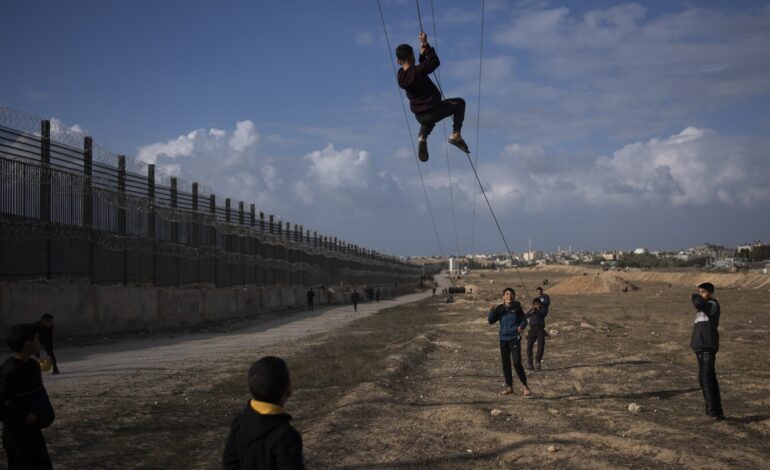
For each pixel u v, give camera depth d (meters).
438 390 13.73
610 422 10.13
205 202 36.97
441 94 6.90
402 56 6.78
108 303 25.75
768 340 23.61
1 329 19.81
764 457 7.94
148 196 29.61
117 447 8.86
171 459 8.30
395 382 14.62
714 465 7.57
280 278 53.81
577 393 13.23
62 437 9.23
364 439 9.04
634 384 14.39
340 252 83.50
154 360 19.23
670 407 11.62
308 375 15.75
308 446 8.52
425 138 6.93
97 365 17.86
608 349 21.52
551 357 19.78
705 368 10.54
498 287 119.94
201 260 35.84
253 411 3.41
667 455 7.97
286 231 57.38
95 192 25.33
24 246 21.52
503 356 13.08
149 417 10.89
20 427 5.21
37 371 5.37
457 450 8.49
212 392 13.45
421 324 36.56
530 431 9.65
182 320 32.34
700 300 10.69
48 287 22.14
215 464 8.05
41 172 22.23
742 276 104.38
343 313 50.25
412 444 8.81
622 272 185.38
